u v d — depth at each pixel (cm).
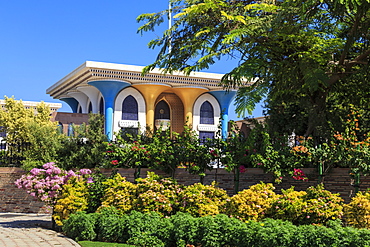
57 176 1488
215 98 4234
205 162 1578
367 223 1016
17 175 1972
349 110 1731
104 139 1903
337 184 1402
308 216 1066
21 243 1105
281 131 2017
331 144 1443
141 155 1655
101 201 1423
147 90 3897
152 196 1262
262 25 1599
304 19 1539
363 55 1677
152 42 1919
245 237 934
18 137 3434
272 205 1134
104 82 3697
